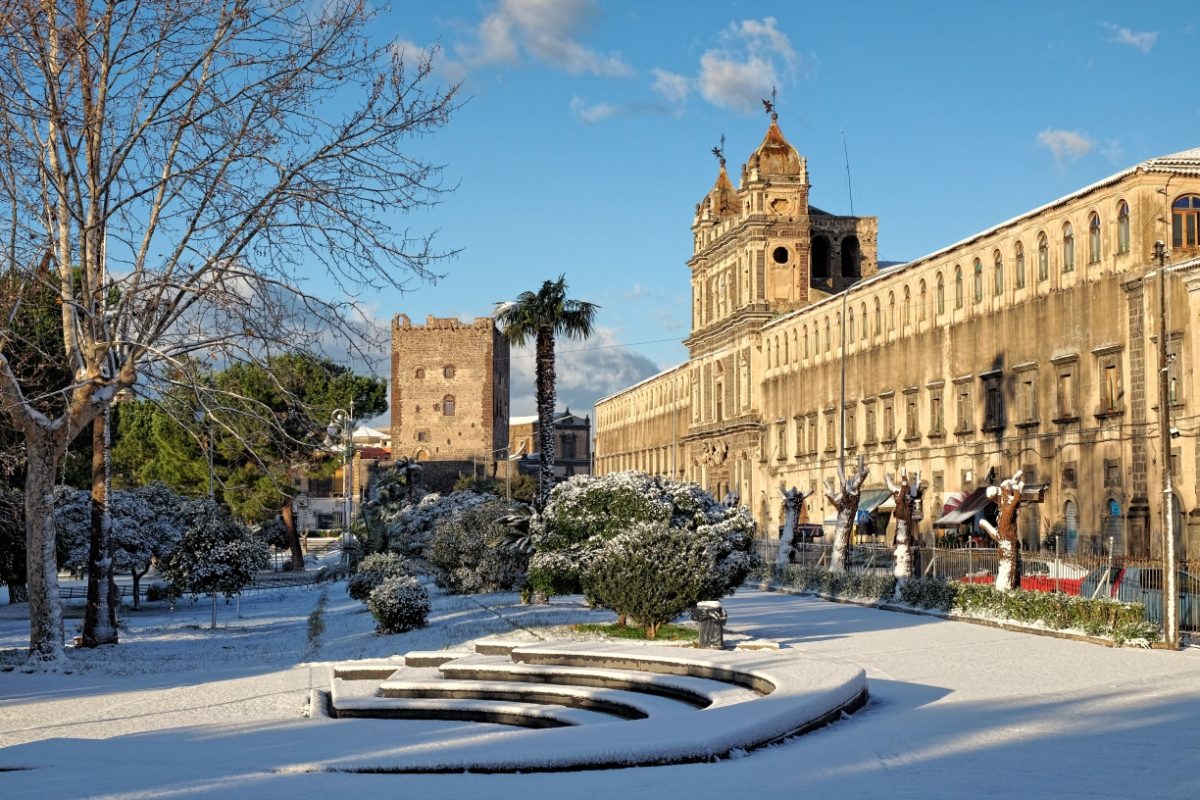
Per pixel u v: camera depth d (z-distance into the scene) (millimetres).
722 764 13797
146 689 25359
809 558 64000
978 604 34781
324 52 26109
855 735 15602
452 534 49281
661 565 28859
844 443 77438
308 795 11523
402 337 155000
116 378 28250
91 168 27172
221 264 26609
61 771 13695
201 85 26266
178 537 58062
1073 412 56688
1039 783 11844
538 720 19828
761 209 98750
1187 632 30766
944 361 69625
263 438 30656
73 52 26000
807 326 89625
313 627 40969
